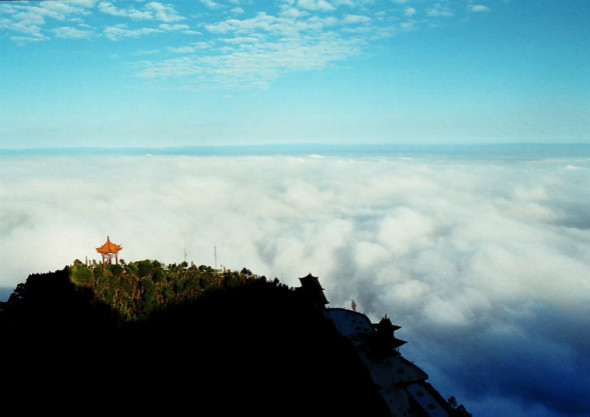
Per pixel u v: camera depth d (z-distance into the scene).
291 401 45.38
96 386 46.94
